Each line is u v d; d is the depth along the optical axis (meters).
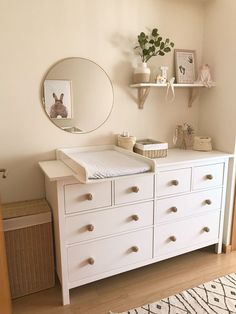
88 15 2.00
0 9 1.74
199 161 2.07
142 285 1.96
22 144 1.95
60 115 2.03
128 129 2.32
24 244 1.79
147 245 1.99
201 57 2.51
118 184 1.78
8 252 1.75
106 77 2.14
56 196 1.65
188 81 2.44
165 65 2.37
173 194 2.02
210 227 2.28
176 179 2.01
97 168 1.65
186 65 2.43
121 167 1.68
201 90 2.55
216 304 1.76
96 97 2.13
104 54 2.11
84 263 1.77
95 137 2.19
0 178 1.92
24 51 1.84
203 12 2.43
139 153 2.13
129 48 2.19
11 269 1.78
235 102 2.20
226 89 2.28
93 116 2.15
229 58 2.22
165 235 2.06
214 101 2.42
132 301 1.80
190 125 2.61
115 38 2.12
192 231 2.19
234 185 2.29
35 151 2.00
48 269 1.90
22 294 1.84
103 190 1.74
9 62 1.81
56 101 2.00
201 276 2.06
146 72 2.12
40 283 1.89
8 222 1.72
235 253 2.39
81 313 1.70
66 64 1.99
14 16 1.78
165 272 2.11
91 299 1.82
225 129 2.32
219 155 2.19
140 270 2.14
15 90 1.86
